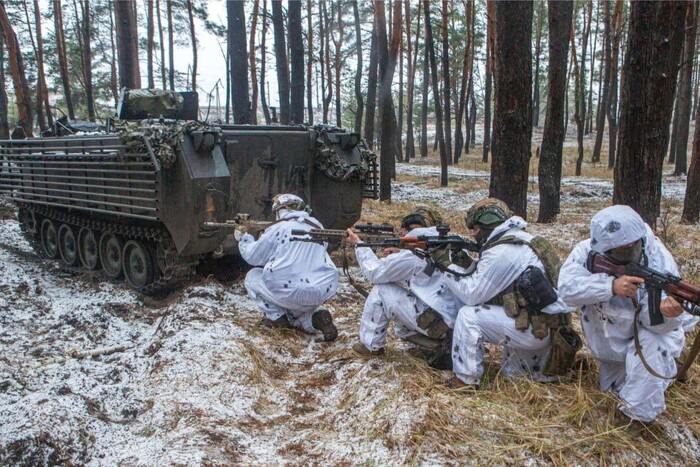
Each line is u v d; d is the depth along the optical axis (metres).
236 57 12.84
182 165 5.96
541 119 54.84
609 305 3.55
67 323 5.89
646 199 6.81
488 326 3.99
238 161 6.70
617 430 3.50
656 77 6.60
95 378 4.51
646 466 3.32
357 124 19.81
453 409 3.67
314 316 5.26
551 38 12.59
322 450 3.44
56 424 3.45
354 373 4.34
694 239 9.95
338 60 27.86
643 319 3.45
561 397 3.86
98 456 3.38
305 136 7.23
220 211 6.16
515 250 3.94
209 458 3.25
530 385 3.95
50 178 7.97
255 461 3.33
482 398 3.87
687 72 22.28
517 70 7.56
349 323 5.72
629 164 6.81
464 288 4.01
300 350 5.05
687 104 22.62
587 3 33.75
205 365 4.40
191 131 6.02
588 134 44.75
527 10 7.52
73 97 32.56
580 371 4.05
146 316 6.11
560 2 12.45
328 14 30.75
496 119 7.81
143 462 3.24
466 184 20.28
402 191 18.17
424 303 4.35
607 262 3.43
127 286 7.17
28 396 3.92
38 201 8.16
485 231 4.14
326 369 4.57
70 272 8.12
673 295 3.19
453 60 33.94
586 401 3.74
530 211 15.16
